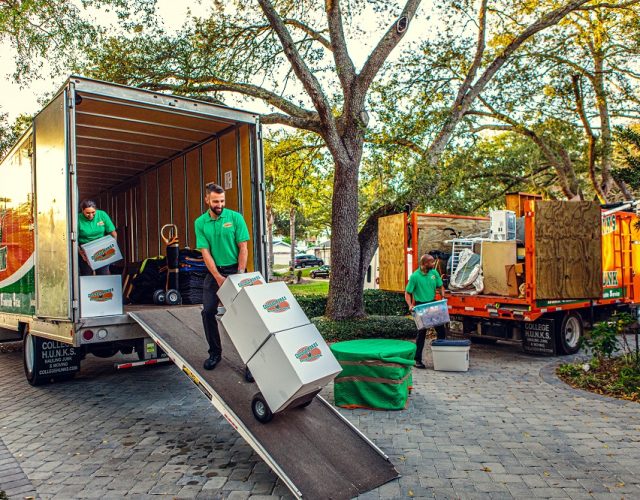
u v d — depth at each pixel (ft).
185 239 29.66
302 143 50.85
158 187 33.01
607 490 12.22
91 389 23.06
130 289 25.75
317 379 12.69
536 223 27.02
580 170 67.56
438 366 25.39
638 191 25.98
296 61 34.42
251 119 22.86
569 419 17.70
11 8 32.68
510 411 18.71
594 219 29.91
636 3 46.60
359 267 38.19
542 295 26.99
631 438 15.72
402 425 17.22
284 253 229.25
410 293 26.37
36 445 15.97
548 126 55.72
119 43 39.09
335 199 37.40
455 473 13.33
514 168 67.62
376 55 36.86
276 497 12.12
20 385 24.08
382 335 34.42
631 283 35.50
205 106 21.54
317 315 41.11
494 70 43.39
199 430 17.19
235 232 16.28
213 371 15.79
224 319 14.10
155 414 19.08
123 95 19.29
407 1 37.11
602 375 23.20
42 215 20.35
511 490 12.30
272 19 34.19
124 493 12.44
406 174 38.99
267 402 13.04
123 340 20.75
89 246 19.49
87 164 32.53
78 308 17.72
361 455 13.62
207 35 40.29
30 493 12.48
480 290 29.81
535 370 25.43
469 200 67.46
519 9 46.03
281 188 53.47
